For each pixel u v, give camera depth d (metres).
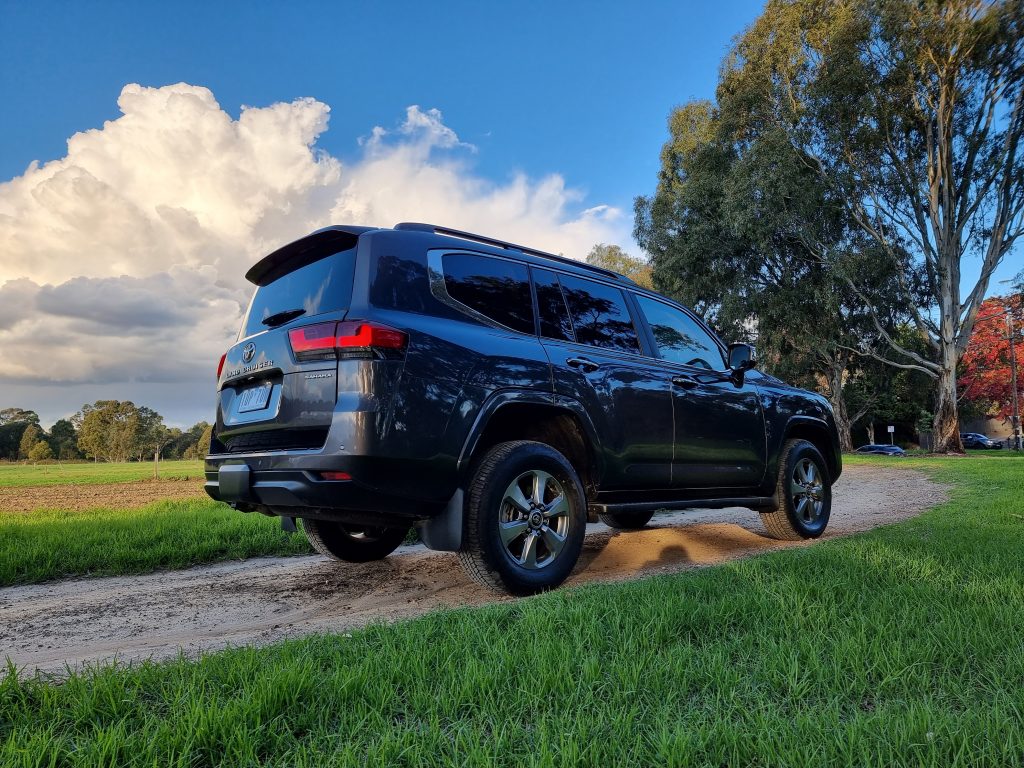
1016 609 2.33
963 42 23.09
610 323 4.36
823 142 25.59
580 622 2.26
